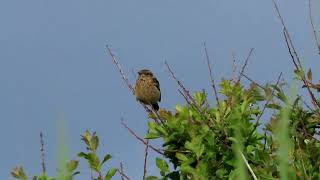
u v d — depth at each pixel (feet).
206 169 33.04
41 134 24.31
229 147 32.89
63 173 12.24
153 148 35.81
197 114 36.70
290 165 28.73
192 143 33.83
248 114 34.71
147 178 35.45
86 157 33.37
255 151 31.58
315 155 30.99
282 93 34.81
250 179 29.68
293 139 32.65
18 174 32.04
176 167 36.47
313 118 35.63
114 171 32.37
